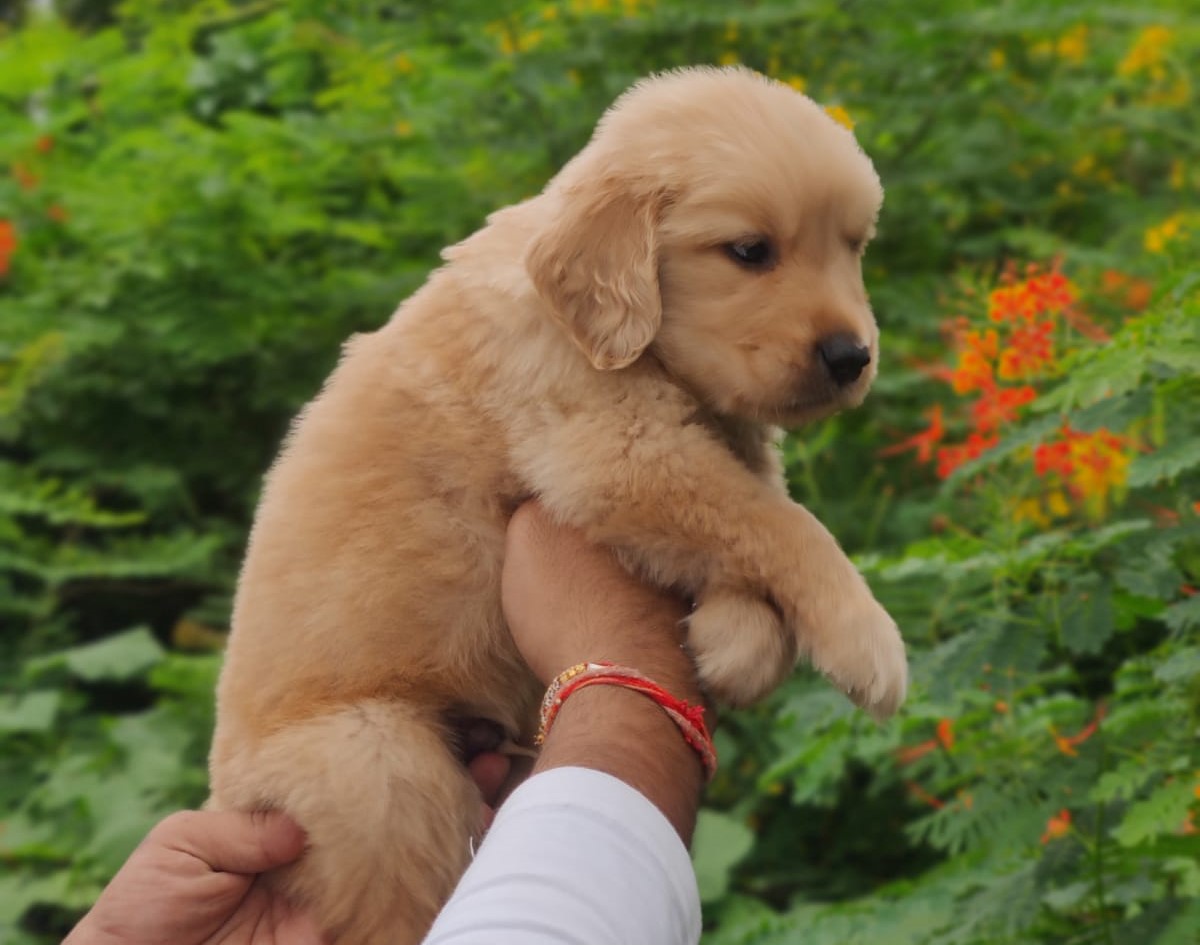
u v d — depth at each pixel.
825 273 0.82
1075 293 1.11
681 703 0.74
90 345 2.01
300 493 0.86
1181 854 0.90
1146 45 1.81
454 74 1.73
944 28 1.64
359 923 0.82
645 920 0.63
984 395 1.05
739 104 0.83
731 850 1.47
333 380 0.89
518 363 0.83
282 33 2.21
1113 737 0.95
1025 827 0.95
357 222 1.99
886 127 1.70
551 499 0.81
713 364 0.82
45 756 1.85
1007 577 0.96
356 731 0.83
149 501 2.05
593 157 0.85
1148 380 0.92
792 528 0.79
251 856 0.82
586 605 0.79
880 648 0.78
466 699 0.86
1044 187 1.83
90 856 1.62
